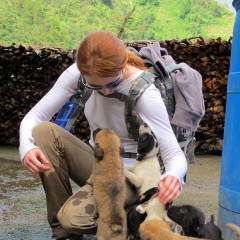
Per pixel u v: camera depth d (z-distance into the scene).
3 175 5.87
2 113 8.71
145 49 3.18
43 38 16.97
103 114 2.80
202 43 7.51
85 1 18.83
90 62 2.35
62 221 2.66
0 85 8.69
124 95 2.64
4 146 8.73
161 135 2.59
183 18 20.47
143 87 2.62
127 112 2.68
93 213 2.60
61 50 8.38
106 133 2.66
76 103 2.96
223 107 7.56
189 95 2.99
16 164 6.75
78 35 17.06
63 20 18.16
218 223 3.18
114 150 2.59
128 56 2.73
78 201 2.64
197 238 2.23
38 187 5.13
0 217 3.91
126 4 19.58
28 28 17.34
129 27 17.02
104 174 2.54
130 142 2.87
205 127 7.55
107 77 2.38
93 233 2.70
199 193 4.79
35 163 2.54
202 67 7.55
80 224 2.59
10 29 17.27
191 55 7.55
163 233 2.26
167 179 2.35
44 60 8.31
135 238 2.58
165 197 2.33
